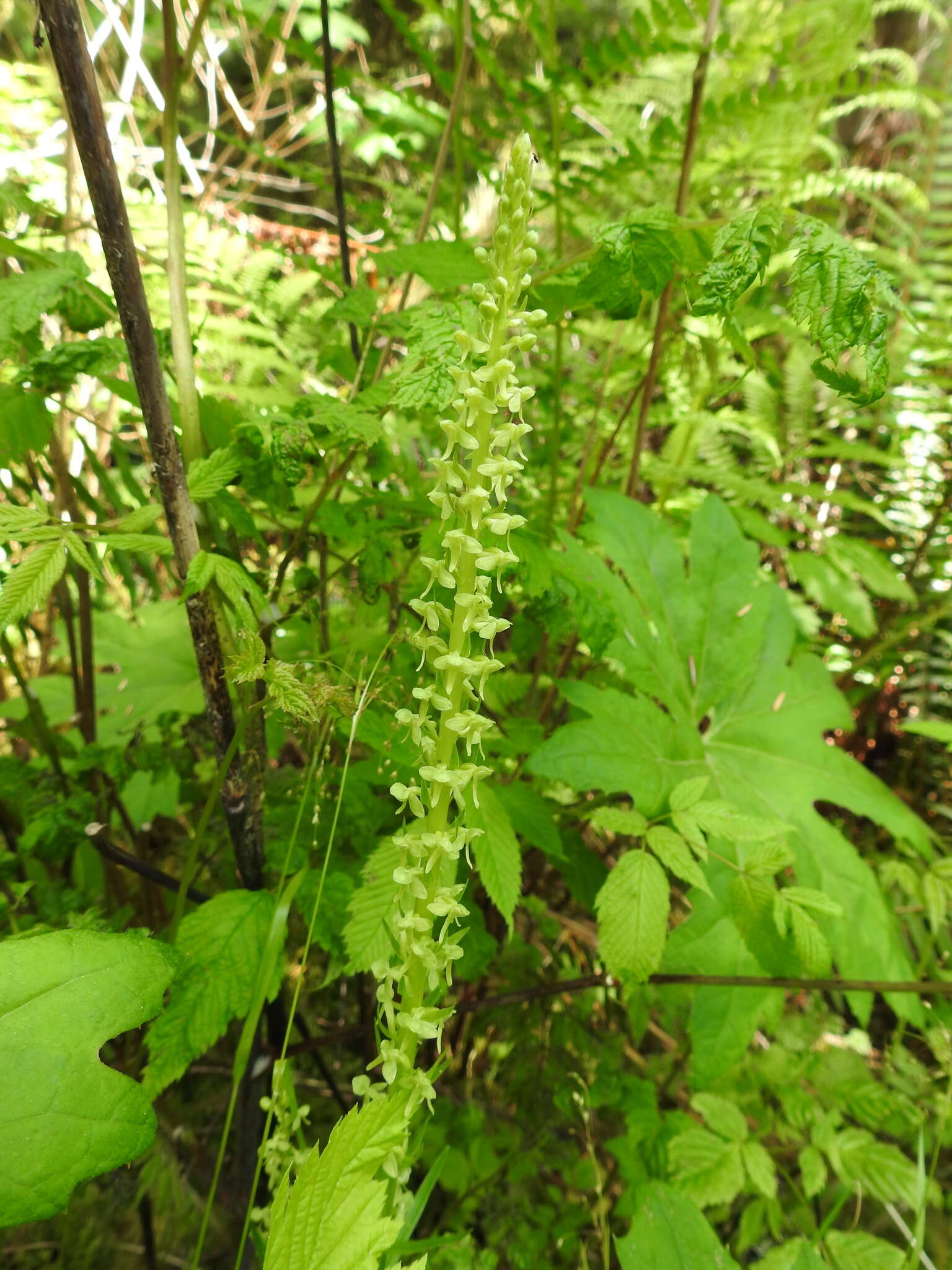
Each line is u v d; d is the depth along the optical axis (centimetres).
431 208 64
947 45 142
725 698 70
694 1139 61
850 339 35
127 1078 31
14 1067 29
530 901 73
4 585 35
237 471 43
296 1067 75
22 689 59
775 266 70
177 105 40
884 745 122
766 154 93
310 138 147
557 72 64
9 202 54
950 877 67
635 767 56
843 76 98
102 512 66
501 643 83
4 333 42
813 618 109
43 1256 59
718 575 71
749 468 119
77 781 63
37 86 94
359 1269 28
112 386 48
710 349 71
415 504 54
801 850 63
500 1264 65
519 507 79
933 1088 68
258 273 90
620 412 104
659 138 65
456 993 71
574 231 73
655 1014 80
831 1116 64
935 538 120
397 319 51
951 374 123
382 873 45
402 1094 30
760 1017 56
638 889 49
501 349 28
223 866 61
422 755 31
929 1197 59
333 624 74
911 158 146
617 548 68
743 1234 59
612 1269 64
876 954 62
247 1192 52
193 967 41
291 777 58
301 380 100
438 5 61
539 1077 65
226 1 64
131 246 34
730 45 65
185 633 91
